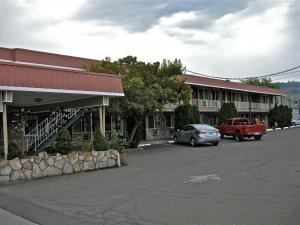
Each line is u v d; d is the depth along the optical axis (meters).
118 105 24.05
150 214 8.10
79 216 8.23
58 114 23.62
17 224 7.80
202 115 46.56
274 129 52.31
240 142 29.95
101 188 11.45
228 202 8.80
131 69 25.48
